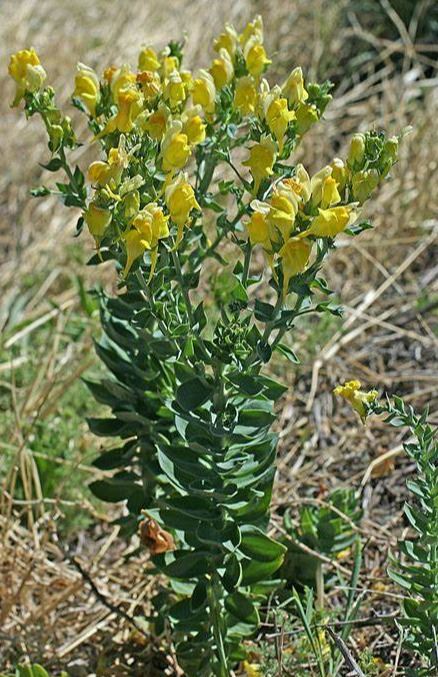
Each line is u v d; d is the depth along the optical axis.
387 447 3.39
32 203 4.66
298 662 2.53
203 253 2.48
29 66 2.17
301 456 3.38
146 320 2.16
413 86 5.17
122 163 1.93
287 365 3.68
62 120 2.21
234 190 2.31
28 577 2.80
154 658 2.75
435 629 2.26
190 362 2.24
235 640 2.50
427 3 5.51
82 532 3.24
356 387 2.14
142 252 1.94
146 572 2.58
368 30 5.64
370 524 3.09
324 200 1.88
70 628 2.88
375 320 3.83
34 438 3.39
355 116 5.12
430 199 4.42
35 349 3.85
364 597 2.81
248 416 2.22
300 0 5.77
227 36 2.35
